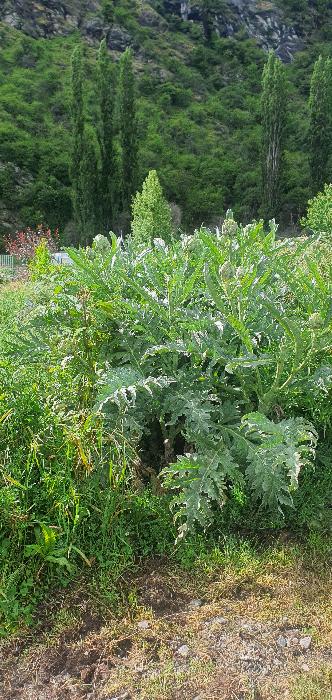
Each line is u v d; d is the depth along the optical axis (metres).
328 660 2.91
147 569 3.45
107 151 39.66
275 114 42.12
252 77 69.44
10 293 9.71
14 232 42.09
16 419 3.86
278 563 3.45
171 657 2.94
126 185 39.84
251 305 3.96
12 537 3.36
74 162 38.59
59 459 3.67
